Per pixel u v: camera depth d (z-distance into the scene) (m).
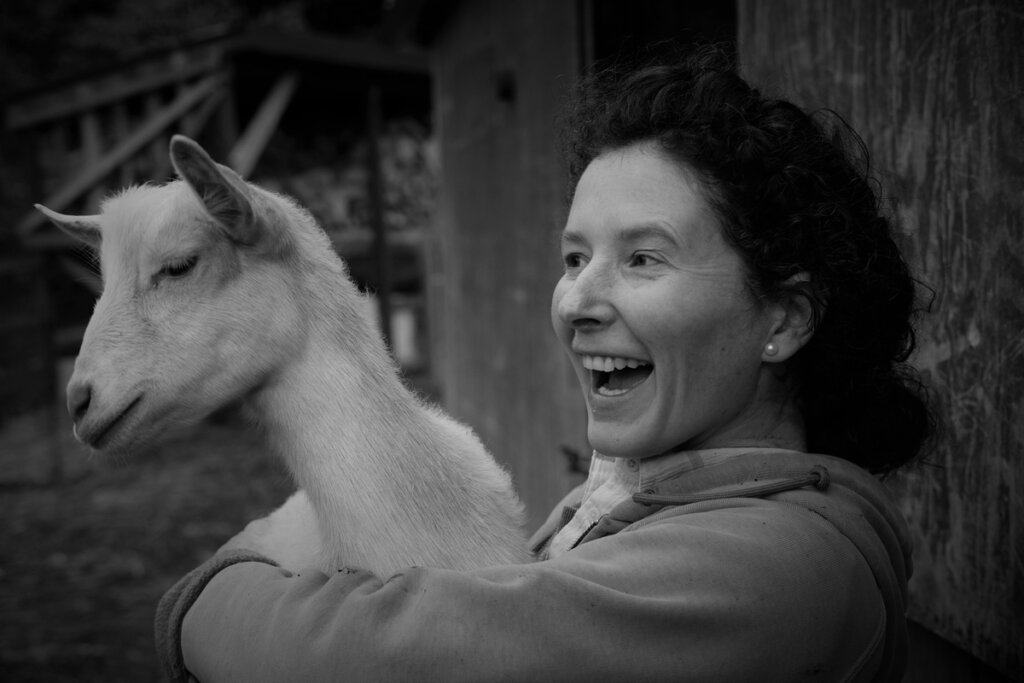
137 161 9.66
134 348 1.58
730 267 1.16
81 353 1.60
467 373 6.44
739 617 1.04
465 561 1.51
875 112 1.74
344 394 1.58
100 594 5.38
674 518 1.17
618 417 1.23
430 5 6.38
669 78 1.25
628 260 1.20
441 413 1.85
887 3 1.69
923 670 1.83
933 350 1.61
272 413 1.62
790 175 1.16
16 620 4.98
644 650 1.03
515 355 4.89
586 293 1.20
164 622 1.40
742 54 2.31
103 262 1.68
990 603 1.49
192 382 1.58
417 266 12.58
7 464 8.47
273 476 7.88
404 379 1.79
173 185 1.69
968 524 1.54
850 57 1.81
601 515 1.38
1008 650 1.45
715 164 1.16
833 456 1.28
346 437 1.54
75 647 4.59
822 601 1.06
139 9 17.02
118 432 1.59
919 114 1.61
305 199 11.73
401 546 1.48
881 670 1.17
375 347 1.67
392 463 1.53
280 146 11.71
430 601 1.10
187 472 8.09
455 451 1.66
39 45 16.44
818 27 1.92
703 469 1.23
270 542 1.73
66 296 10.69
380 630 1.10
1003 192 1.41
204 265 1.58
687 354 1.17
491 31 5.14
